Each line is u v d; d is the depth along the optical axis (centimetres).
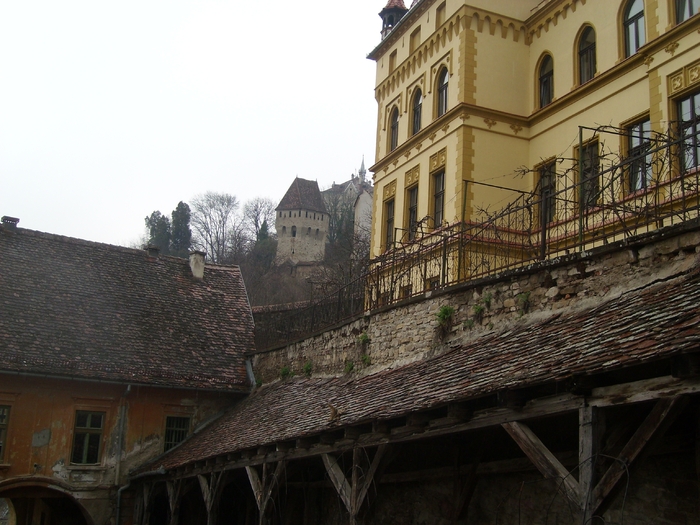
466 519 1182
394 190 2752
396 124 2842
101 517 2272
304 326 2125
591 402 720
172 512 1980
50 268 2586
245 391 2475
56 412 2261
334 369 1814
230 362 2569
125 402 2375
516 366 875
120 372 2308
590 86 2133
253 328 2784
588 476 693
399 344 1513
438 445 1267
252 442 1480
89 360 2292
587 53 2216
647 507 884
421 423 968
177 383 2375
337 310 1902
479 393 837
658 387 657
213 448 1767
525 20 2470
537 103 2395
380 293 1681
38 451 2209
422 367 1253
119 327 2489
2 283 2408
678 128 1145
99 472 2295
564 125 2242
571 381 725
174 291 2802
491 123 2352
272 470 1455
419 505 1312
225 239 9200
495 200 2297
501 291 1224
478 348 1146
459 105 2317
